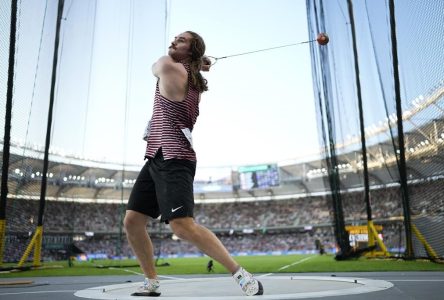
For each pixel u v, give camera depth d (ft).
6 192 27.63
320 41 16.44
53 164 33.63
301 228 144.66
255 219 155.43
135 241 9.07
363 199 41.98
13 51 27.04
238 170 157.69
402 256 28.12
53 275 25.39
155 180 8.29
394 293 8.16
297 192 158.61
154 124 8.49
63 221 37.70
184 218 7.90
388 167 32.83
